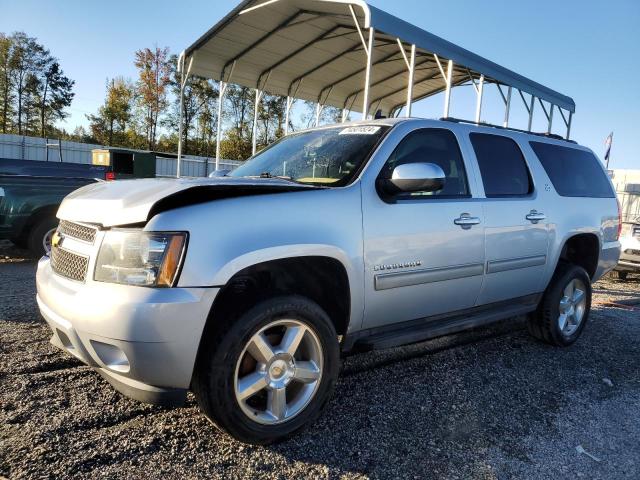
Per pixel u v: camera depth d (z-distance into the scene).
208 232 2.48
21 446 2.57
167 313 2.33
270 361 2.69
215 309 2.68
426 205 3.45
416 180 3.06
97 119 56.28
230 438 2.80
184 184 2.60
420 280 3.38
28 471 2.38
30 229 7.37
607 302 7.18
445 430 3.07
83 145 29.28
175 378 2.43
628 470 2.76
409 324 3.54
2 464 2.41
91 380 3.41
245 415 2.62
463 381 3.84
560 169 4.84
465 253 3.66
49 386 3.28
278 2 8.82
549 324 4.64
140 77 53.31
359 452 2.77
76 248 2.72
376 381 3.75
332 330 2.91
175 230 2.41
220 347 2.51
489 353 4.53
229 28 10.28
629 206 20.62
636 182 22.95
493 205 3.92
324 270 3.04
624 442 3.06
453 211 3.60
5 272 6.71
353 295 3.04
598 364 4.43
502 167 4.21
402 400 3.45
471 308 3.95
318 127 4.25
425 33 8.10
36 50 60.00
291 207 2.79
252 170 4.00
